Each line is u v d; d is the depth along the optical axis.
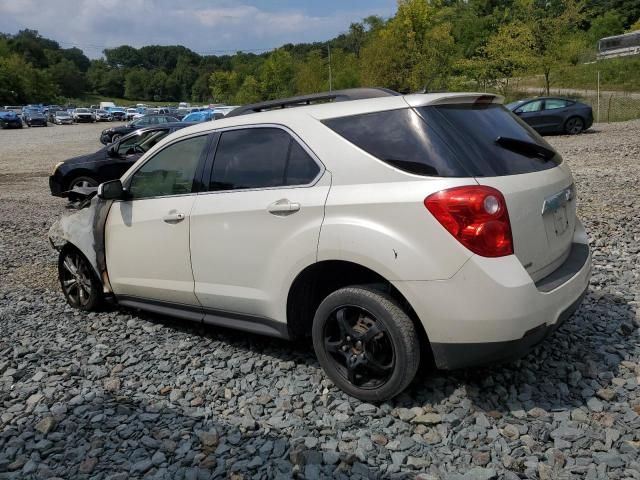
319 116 3.40
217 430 3.06
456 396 3.21
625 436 2.80
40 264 7.15
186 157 4.06
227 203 3.69
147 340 4.40
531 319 2.85
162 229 4.10
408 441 2.85
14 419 3.32
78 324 4.86
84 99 141.88
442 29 37.47
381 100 3.27
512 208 2.90
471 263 2.79
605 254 5.89
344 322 3.22
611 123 25.09
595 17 69.31
